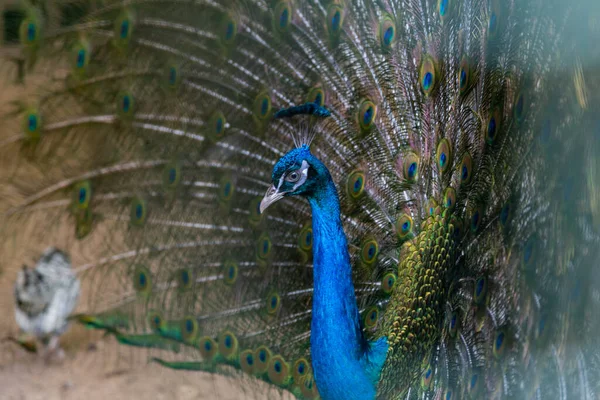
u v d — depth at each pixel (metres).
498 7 3.63
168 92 4.39
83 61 4.35
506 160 3.71
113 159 4.40
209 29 4.33
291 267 4.13
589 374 3.58
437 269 3.49
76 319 4.41
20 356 4.70
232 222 4.29
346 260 3.20
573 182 3.69
